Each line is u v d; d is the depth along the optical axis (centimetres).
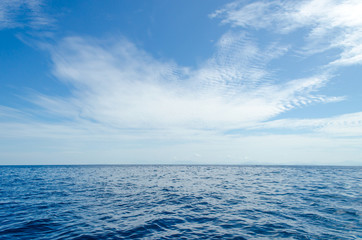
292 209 1173
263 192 1834
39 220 965
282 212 1109
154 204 1338
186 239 739
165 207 1254
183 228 864
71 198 1541
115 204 1334
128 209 1198
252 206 1267
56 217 1020
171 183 2709
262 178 3538
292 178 3500
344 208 1178
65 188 2127
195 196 1644
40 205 1294
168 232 815
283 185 2388
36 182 2792
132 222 945
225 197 1591
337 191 1844
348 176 3997
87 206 1271
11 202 1388
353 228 839
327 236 753
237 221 957
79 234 785
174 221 962
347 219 966
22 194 1722
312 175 4341
